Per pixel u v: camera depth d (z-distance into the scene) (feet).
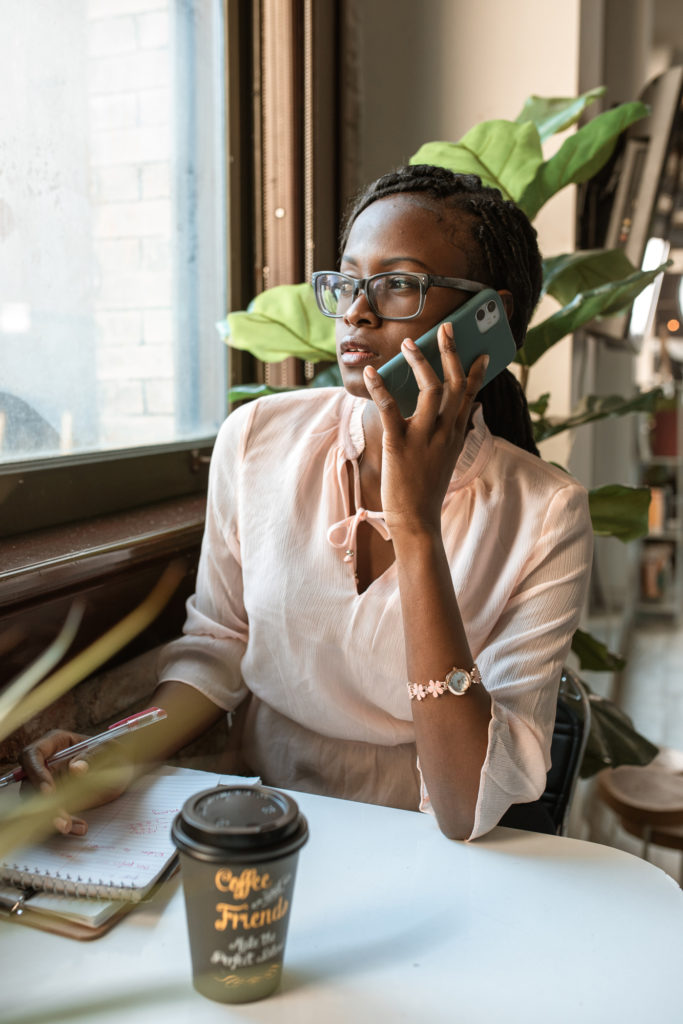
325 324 4.59
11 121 3.49
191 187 5.08
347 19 6.14
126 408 4.54
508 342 3.05
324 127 6.02
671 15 17.04
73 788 2.18
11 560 3.06
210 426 5.54
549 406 6.72
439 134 6.76
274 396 3.62
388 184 3.10
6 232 3.51
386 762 3.31
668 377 17.65
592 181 7.32
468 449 3.19
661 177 7.27
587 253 5.05
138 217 4.52
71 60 3.88
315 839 2.54
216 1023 1.77
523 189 4.79
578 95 6.54
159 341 4.83
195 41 5.03
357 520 3.14
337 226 6.30
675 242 17.67
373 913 2.16
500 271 3.15
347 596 3.12
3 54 3.42
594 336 8.05
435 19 6.66
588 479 8.85
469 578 3.08
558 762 3.89
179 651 3.47
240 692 3.56
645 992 1.90
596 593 11.68
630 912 2.20
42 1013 1.59
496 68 6.56
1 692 2.89
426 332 2.98
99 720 3.59
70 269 3.97
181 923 2.11
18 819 2.03
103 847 2.34
